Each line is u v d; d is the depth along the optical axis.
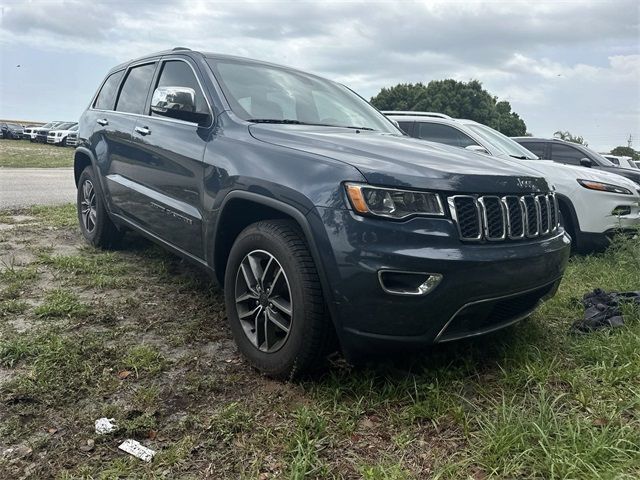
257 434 2.32
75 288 4.13
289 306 2.72
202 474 2.07
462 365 2.93
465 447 2.24
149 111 4.33
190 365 2.96
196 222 3.40
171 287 4.25
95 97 5.68
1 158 22.19
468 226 2.53
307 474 2.06
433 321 2.45
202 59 3.94
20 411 2.41
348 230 2.43
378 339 2.46
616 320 3.43
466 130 7.11
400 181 2.46
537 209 2.88
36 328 3.29
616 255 5.43
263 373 2.85
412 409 2.48
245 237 2.94
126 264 4.81
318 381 2.76
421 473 2.09
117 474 2.03
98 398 2.57
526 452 2.09
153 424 2.37
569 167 6.37
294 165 2.74
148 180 4.09
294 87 4.10
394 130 4.31
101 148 5.00
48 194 10.34
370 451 2.23
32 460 2.11
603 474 1.92
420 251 2.38
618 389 2.64
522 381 2.75
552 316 3.79
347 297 2.45
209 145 3.37
